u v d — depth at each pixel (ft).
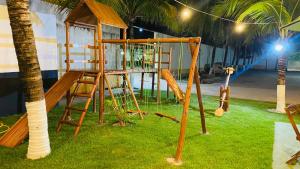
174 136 18.28
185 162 13.98
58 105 27.81
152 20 42.68
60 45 33.65
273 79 69.31
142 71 27.78
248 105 31.71
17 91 24.11
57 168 12.95
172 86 24.75
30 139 14.15
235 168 13.44
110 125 20.77
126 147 15.94
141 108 28.04
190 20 55.36
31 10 24.54
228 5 34.94
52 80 27.27
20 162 13.57
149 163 13.74
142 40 18.74
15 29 12.88
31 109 13.87
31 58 13.38
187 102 14.73
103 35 41.37
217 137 18.37
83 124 20.90
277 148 16.52
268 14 29.48
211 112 26.71
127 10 37.17
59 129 18.88
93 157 14.33
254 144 17.10
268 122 23.12
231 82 60.70
